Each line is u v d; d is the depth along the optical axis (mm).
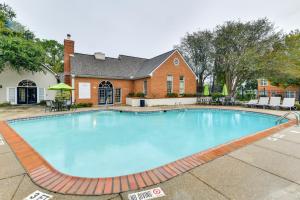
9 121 9938
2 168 3545
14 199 2488
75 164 5336
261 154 4223
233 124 11391
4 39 16469
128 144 7344
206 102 21562
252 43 19516
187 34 28078
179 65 22297
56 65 35625
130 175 3236
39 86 20906
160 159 5746
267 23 19219
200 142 7633
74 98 18062
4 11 21891
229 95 22172
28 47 17703
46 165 3719
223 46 20922
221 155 4164
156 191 2697
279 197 2490
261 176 3127
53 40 35250
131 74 22656
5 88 18859
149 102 18828
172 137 8461
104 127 10484
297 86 27578
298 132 6398
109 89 20656
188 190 2703
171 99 20406
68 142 7570
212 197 2504
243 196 2521
